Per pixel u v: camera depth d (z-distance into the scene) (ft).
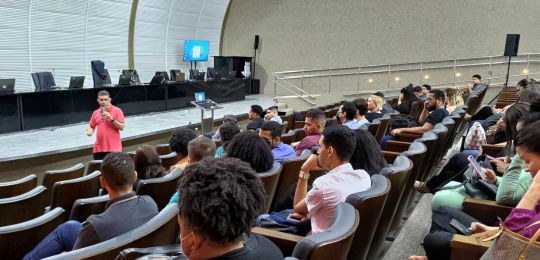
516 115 10.27
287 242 6.92
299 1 51.75
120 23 41.42
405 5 46.75
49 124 29.22
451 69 45.44
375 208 6.33
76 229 7.14
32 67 34.35
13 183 11.69
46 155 21.56
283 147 12.30
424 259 7.95
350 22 49.49
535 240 4.95
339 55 50.49
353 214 5.34
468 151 12.51
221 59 50.57
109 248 5.05
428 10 45.80
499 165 10.14
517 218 6.04
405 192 9.98
